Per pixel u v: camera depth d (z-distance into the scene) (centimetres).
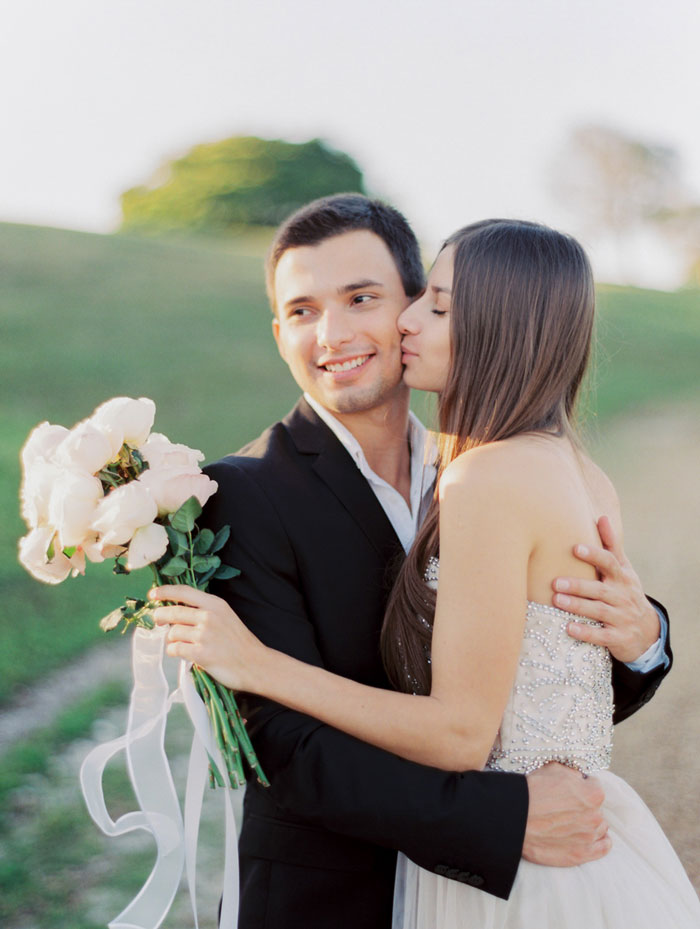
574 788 191
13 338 1402
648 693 219
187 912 345
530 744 195
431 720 185
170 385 1303
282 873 204
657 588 753
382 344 225
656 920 191
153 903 201
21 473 834
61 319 1571
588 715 200
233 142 4709
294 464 216
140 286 1923
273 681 187
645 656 210
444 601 189
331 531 210
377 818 180
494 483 190
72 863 363
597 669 202
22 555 196
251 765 189
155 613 194
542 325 204
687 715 525
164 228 4725
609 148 4666
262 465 214
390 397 232
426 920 196
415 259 237
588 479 214
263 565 203
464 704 185
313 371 226
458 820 179
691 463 1191
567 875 189
